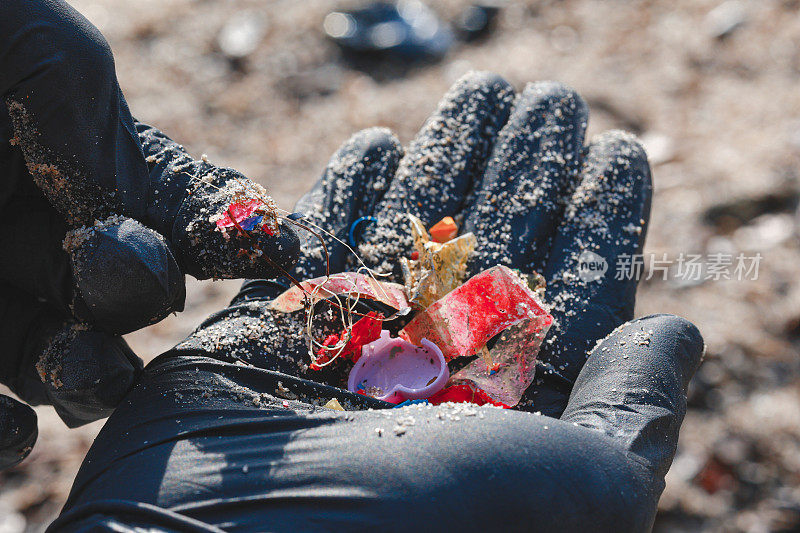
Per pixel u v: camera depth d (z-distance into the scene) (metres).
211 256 0.52
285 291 0.56
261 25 1.13
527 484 0.49
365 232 0.59
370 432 0.50
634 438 0.51
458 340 0.55
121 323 0.52
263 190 0.53
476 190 0.60
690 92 1.01
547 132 0.60
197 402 0.52
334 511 0.49
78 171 0.51
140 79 1.05
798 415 0.73
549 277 0.58
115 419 0.52
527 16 1.15
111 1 1.17
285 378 0.53
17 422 0.53
